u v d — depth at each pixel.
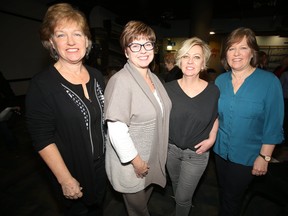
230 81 1.39
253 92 1.26
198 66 1.33
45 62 6.25
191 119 1.36
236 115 1.32
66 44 0.98
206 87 1.40
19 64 5.46
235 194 1.44
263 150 1.27
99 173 1.27
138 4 6.66
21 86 5.57
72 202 1.22
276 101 1.21
